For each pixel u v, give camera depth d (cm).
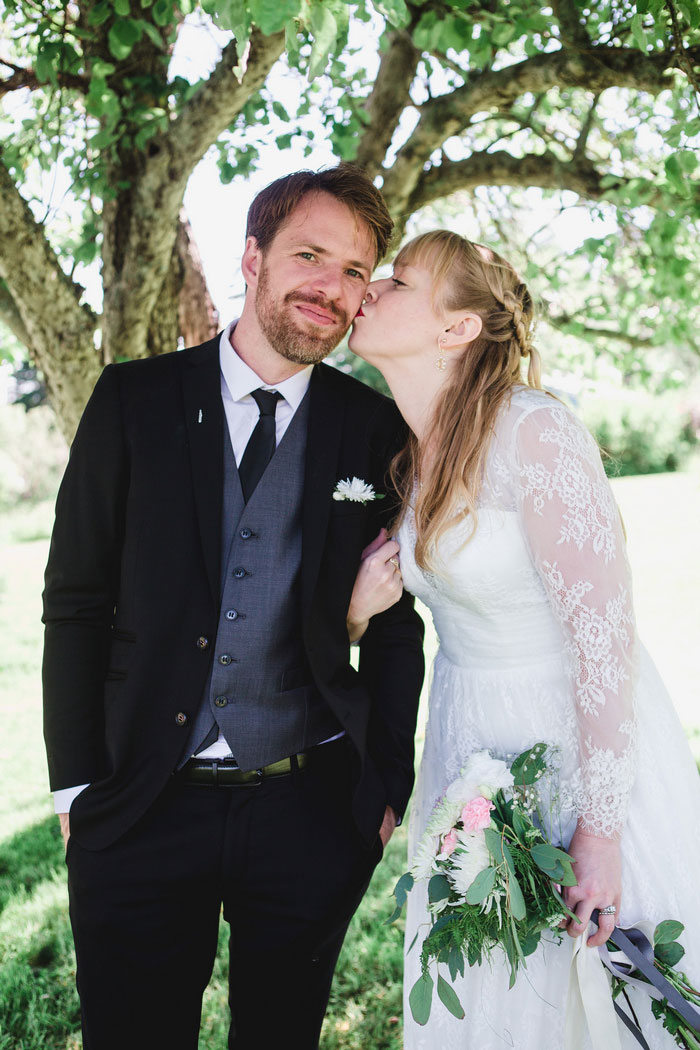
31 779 457
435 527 179
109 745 184
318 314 183
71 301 348
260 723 184
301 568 188
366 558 196
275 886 186
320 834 189
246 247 194
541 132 398
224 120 308
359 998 268
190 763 183
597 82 295
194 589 182
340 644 194
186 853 181
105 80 325
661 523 1266
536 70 320
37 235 333
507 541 175
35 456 1919
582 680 166
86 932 182
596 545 164
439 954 160
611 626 164
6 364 536
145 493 182
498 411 175
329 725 195
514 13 272
